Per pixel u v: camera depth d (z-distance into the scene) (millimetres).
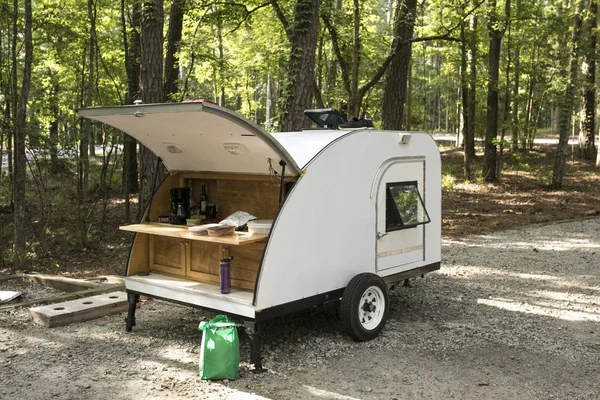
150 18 8969
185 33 12969
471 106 19688
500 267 8633
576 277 7996
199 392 4199
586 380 4477
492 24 15289
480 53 17547
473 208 14758
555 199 16031
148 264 5859
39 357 4914
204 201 5938
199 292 5008
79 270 8523
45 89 14336
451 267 8664
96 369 4645
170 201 5961
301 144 5262
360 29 13977
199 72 15062
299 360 4867
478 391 4254
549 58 19188
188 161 5746
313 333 5586
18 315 6180
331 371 4633
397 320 6070
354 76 11539
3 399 4066
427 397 4148
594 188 17656
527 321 6035
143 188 10992
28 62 8039
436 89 38188
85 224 10359
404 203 5980
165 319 6055
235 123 4383
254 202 5547
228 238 4742
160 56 9117
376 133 5641
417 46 21781
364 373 4594
